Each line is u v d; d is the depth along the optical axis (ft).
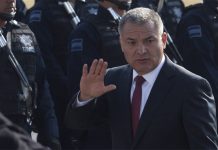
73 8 44.91
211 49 42.14
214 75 41.73
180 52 43.24
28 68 31.65
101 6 35.81
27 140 13.61
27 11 45.83
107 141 33.35
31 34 32.37
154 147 23.47
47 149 13.74
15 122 30.53
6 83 30.32
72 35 36.14
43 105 33.27
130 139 24.07
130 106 24.25
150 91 23.90
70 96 36.24
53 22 42.34
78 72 35.50
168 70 23.93
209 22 42.52
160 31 23.80
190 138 23.07
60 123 41.11
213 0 42.57
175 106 23.36
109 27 35.42
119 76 24.95
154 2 47.26
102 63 23.27
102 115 25.05
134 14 23.66
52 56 41.88
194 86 23.43
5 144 13.25
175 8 48.91
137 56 23.61
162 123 23.40
